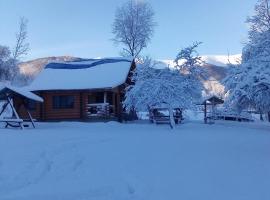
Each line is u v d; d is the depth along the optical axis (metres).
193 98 28.48
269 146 15.12
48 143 15.29
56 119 33.88
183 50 29.23
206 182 8.63
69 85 33.34
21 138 17.00
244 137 19.12
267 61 13.77
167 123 30.33
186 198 7.33
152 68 28.58
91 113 34.09
